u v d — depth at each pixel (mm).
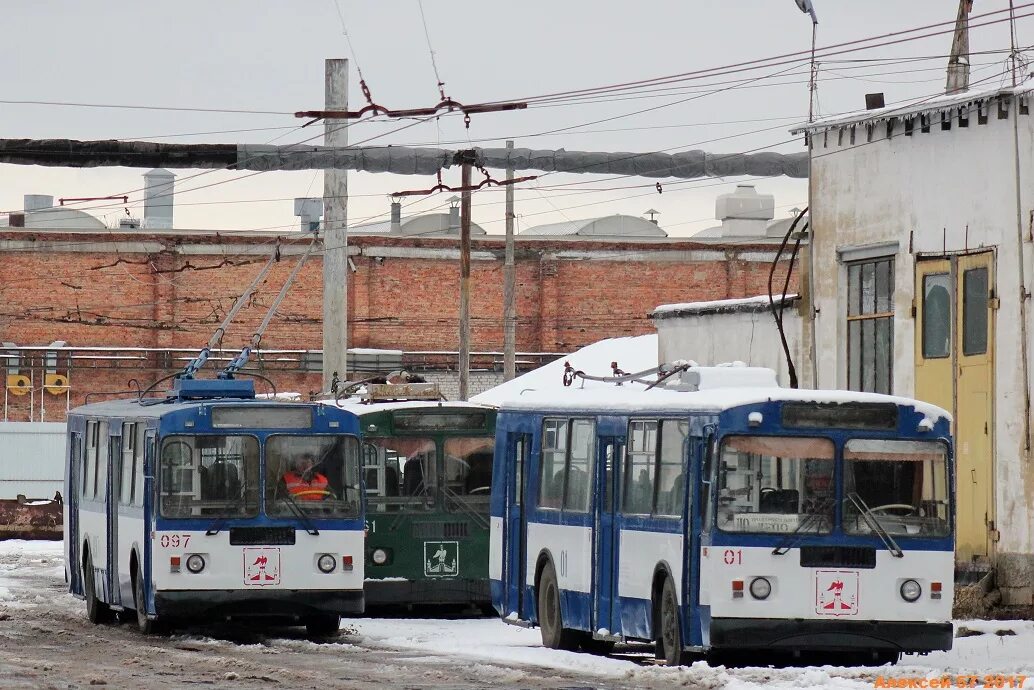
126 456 66500
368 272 192875
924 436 49781
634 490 54156
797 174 80375
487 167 79125
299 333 192250
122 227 199125
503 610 64625
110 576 67875
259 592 60781
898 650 48906
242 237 191375
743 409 49094
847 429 49469
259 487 61250
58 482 147625
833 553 48719
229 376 70938
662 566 51500
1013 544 65125
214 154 75812
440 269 194625
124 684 43625
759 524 48625
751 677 45375
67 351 188625
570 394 60750
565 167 78625
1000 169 67062
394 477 74125
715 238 197500
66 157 75312
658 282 196500
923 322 71562
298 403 62312
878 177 74500
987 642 57812
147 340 190500
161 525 60406
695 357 93688
